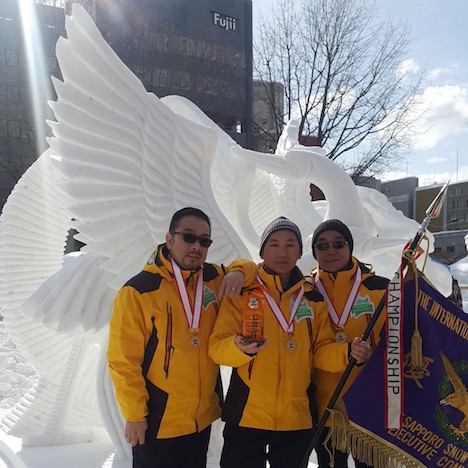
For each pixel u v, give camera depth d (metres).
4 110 17.66
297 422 2.34
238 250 3.46
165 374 2.26
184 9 20.88
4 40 17.48
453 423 2.31
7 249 4.07
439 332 2.35
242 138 19.78
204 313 2.35
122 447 3.42
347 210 3.73
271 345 2.32
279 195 4.84
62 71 3.12
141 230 3.26
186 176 3.46
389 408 2.27
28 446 3.70
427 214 2.34
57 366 4.07
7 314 4.04
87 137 3.17
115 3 16.39
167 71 16.73
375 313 2.31
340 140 17.14
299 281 2.41
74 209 3.16
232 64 18.69
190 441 2.34
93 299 3.42
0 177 18.89
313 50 16.78
